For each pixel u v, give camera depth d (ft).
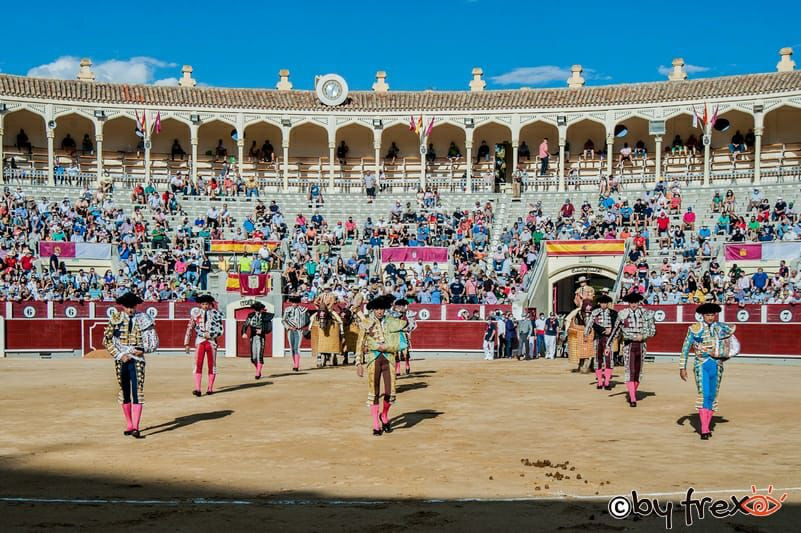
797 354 100.01
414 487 34.42
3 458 40.09
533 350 103.81
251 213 146.20
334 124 163.53
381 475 36.60
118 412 53.98
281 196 153.07
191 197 147.95
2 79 152.87
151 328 46.29
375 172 166.50
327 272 125.18
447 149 171.32
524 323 102.99
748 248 118.32
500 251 130.52
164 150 168.25
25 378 75.82
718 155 157.07
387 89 175.11
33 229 128.67
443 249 127.65
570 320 82.17
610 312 65.46
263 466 38.45
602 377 65.82
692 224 130.72
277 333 111.04
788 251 115.85
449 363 95.20
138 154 165.07
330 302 87.45
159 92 161.58
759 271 111.96
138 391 45.80
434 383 70.38
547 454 40.86
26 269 119.85
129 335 45.80
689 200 140.05
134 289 117.29
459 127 162.71
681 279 114.62
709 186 141.49
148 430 47.55
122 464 38.86
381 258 128.36
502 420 50.72
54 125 153.38
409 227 139.23
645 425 48.91
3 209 130.31
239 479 35.91
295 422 50.01
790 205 132.26
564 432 46.70
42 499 32.50
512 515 30.14
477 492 33.53
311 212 147.95
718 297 108.78
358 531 28.32
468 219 138.41
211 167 168.86
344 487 34.45
